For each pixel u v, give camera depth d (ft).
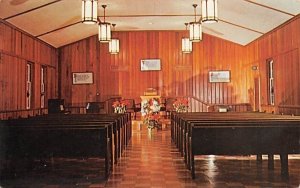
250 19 35.09
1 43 29.63
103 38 32.55
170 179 16.80
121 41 48.06
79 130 16.70
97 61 48.21
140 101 47.62
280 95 34.45
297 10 28.37
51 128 16.78
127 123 30.42
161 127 41.60
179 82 48.03
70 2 30.53
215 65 48.14
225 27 41.22
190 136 17.57
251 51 44.75
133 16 39.60
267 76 38.81
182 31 47.96
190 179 16.76
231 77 47.98
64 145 16.78
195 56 48.21
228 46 47.91
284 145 16.37
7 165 18.47
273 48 36.45
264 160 21.94
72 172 18.92
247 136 16.40
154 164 20.63
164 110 46.37
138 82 48.11
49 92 44.16
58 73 47.91
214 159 22.21
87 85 48.19
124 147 27.07
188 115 26.89
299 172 18.48
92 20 25.36
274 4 28.68
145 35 48.19
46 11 31.55
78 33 43.88
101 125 17.53
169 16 39.88
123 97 47.93
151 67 48.24
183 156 22.30
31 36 37.52
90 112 45.80
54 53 46.57
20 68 34.27
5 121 19.84
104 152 16.87
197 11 37.45
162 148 27.04
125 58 48.24
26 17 31.48
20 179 17.37
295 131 16.39
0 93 29.32
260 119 19.22
